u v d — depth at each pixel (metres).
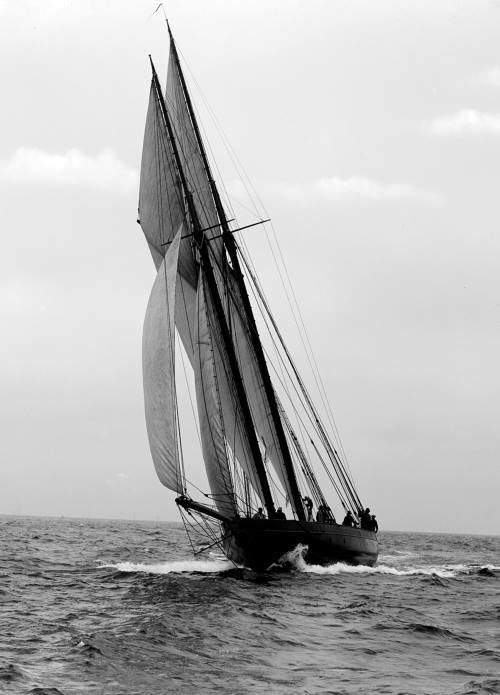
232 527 43.41
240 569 45.50
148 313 42.19
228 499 43.41
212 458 44.00
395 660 24.38
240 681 21.20
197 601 33.94
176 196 50.34
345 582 43.09
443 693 20.50
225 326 49.16
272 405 50.72
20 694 19.50
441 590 42.16
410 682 21.64
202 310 45.41
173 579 42.19
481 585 46.56
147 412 41.59
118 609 32.09
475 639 28.00
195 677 21.48
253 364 50.91
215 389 44.16
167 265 42.38
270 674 22.05
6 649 24.27
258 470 48.00
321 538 46.31
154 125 50.28
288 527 44.22
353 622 30.52
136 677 21.34
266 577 43.09
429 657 24.95
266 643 26.00
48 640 25.67
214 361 44.91
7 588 38.75
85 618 29.94
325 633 28.17
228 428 48.16
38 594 36.91
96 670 21.89
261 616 30.69
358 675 22.33
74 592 37.66
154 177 50.44
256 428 50.19
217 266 51.09
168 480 41.34
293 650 25.17
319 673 22.41
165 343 40.94
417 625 29.75
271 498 47.97
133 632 26.78
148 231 51.25
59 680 20.94
